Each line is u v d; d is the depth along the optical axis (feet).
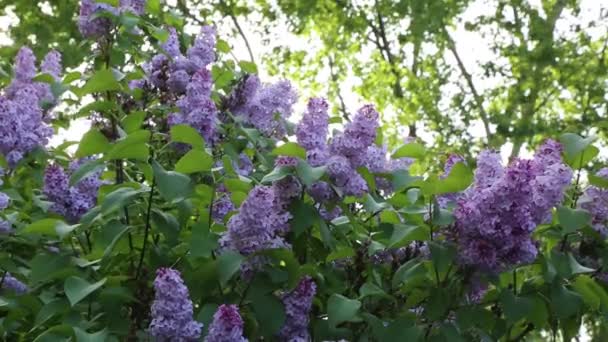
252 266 3.57
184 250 3.84
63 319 3.70
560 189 3.63
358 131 3.77
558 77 21.03
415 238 3.74
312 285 3.63
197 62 4.97
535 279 4.04
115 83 4.37
